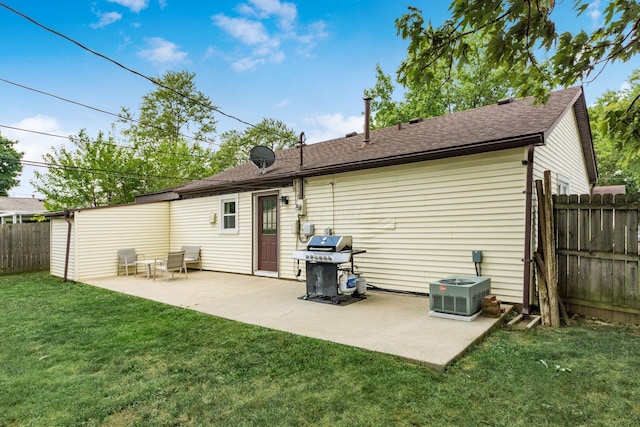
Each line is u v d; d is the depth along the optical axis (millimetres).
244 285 7645
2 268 10383
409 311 5098
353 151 8039
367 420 2365
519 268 5117
